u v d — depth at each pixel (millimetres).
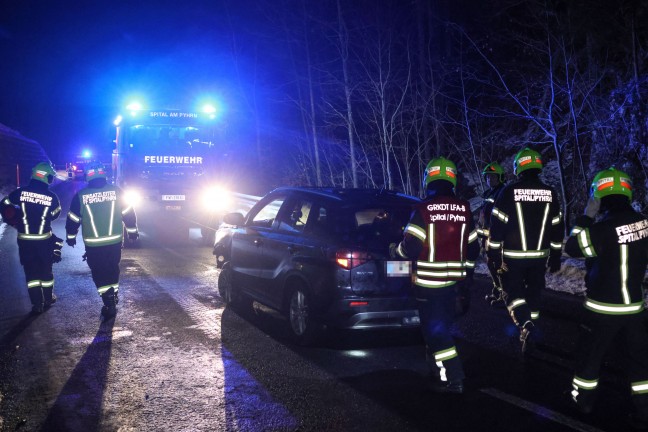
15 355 5684
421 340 6297
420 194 16406
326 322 5707
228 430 4074
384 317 5605
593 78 12883
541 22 13375
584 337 4281
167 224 15297
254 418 4273
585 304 4277
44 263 7438
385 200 6113
